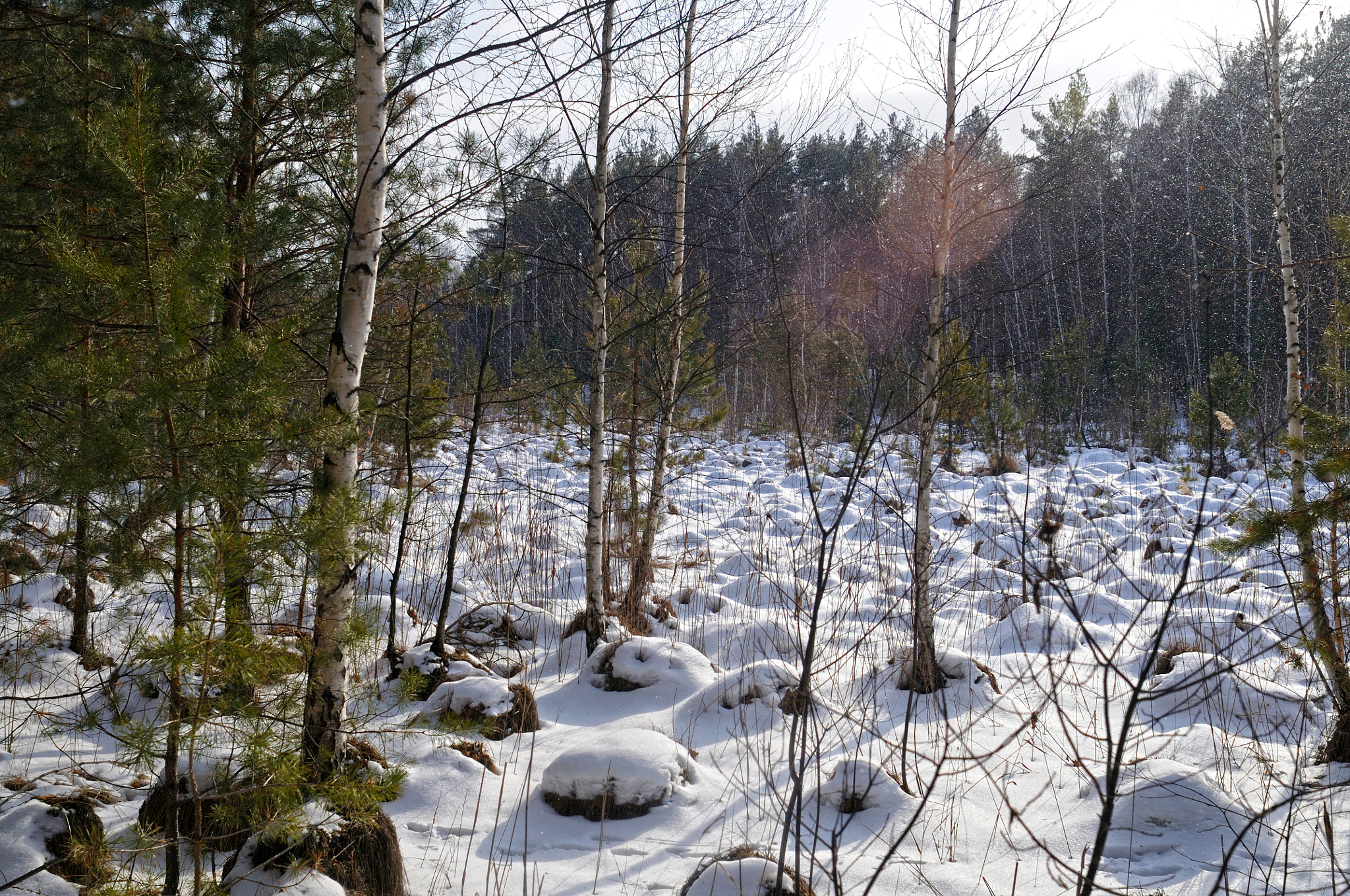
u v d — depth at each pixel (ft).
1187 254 76.74
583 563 28.91
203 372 8.34
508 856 11.48
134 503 8.02
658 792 12.81
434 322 20.15
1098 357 74.59
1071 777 13.89
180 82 14.03
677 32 16.85
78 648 16.15
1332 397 20.68
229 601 8.07
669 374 25.25
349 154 16.67
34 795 10.75
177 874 8.43
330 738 10.07
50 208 12.59
